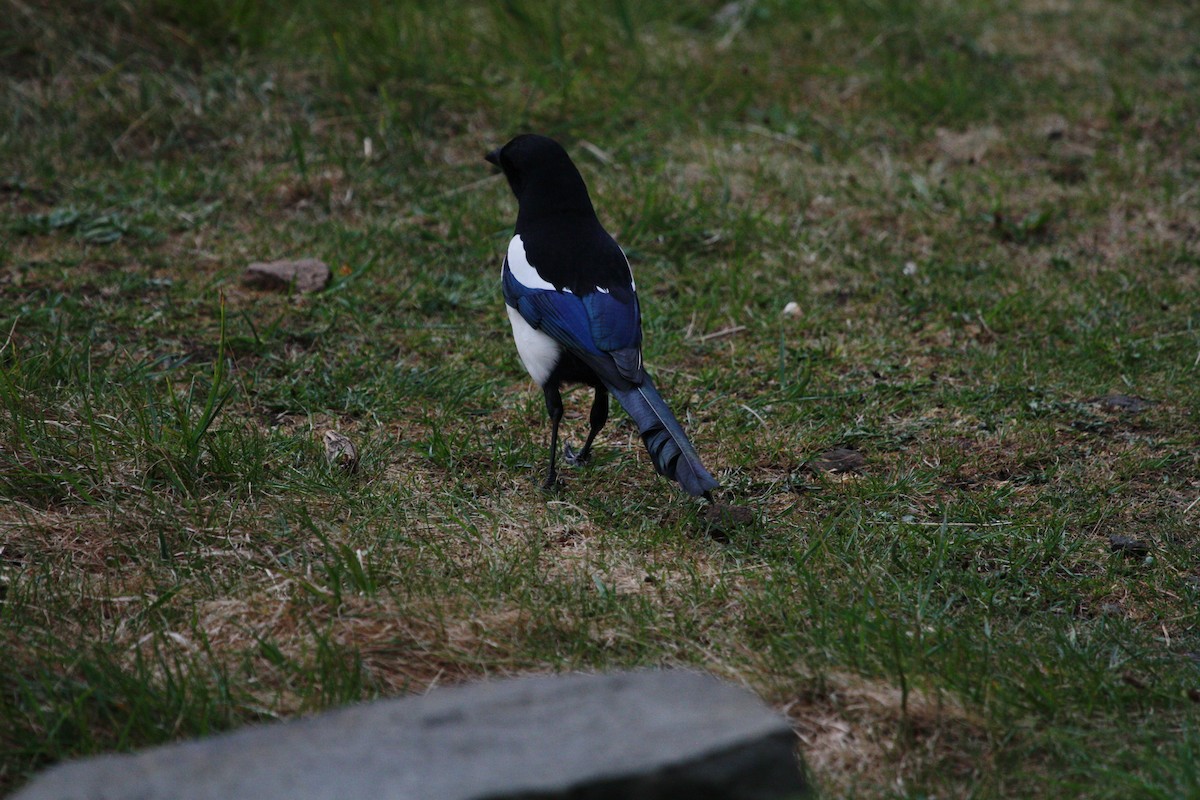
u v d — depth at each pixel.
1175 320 11.90
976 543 8.30
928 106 16.89
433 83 16.06
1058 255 13.39
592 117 15.80
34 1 15.81
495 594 7.24
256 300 11.84
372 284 12.33
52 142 14.43
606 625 7.05
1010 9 20.39
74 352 9.88
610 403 10.39
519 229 9.39
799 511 8.71
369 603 7.02
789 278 12.80
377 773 4.57
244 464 8.46
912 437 9.89
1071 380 10.83
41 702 5.96
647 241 13.41
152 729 5.76
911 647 6.78
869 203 14.37
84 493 7.82
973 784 5.88
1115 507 8.79
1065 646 6.91
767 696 6.43
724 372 10.99
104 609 6.93
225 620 6.84
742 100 16.59
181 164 14.54
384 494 8.45
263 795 4.47
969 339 11.70
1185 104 17.06
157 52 16.02
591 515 8.48
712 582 7.59
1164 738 6.22
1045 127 16.48
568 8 17.95
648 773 4.53
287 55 16.27
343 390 10.15
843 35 18.83
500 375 10.78
